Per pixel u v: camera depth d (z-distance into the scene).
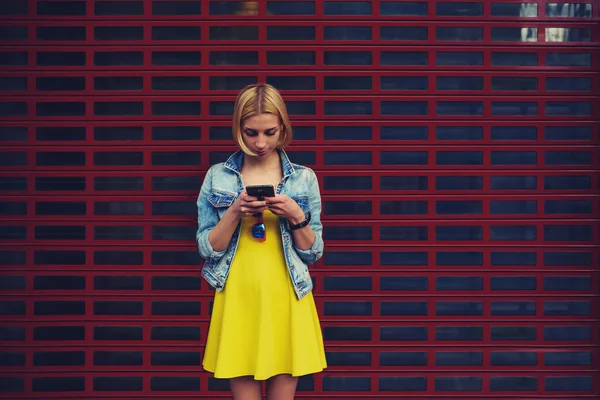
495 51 3.90
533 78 3.90
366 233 3.90
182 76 3.88
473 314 3.92
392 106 3.89
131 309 3.91
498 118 3.90
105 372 3.92
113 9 3.89
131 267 3.90
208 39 3.87
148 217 3.90
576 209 3.92
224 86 3.88
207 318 3.91
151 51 3.88
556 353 3.93
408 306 3.92
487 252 3.91
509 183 3.91
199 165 3.89
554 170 3.91
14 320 3.92
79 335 3.92
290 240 2.91
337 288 3.91
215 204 2.94
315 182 3.04
